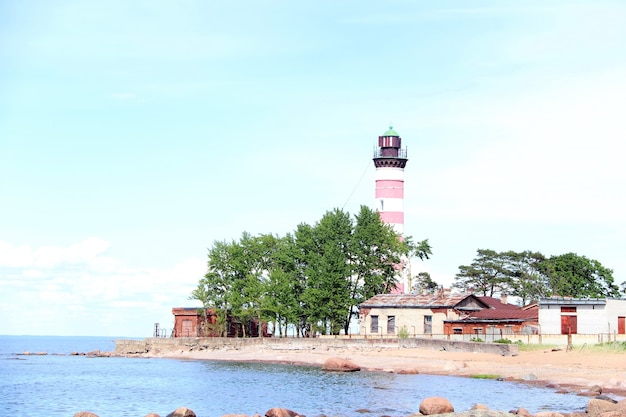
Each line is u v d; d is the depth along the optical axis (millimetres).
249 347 132250
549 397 69125
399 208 149000
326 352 119125
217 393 79250
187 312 145625
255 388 82375
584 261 168125
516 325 113875
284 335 139750
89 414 56531
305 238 138250
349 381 86000
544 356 93188
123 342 155625
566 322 109250
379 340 116438
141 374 104438
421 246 148625
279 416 55938
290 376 94062
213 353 132000
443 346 107562
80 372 111875
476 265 172375
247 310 137625
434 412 56125
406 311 124250
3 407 72875
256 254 141250
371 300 128750
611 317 108875
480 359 97188
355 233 136750
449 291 133000
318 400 71625
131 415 66750
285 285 134875
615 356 88750
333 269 131875
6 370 119000
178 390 83250
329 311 130375
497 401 67062
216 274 141500
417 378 87125
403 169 150375
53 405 74000
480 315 120188
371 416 62219
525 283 166125
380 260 137500
